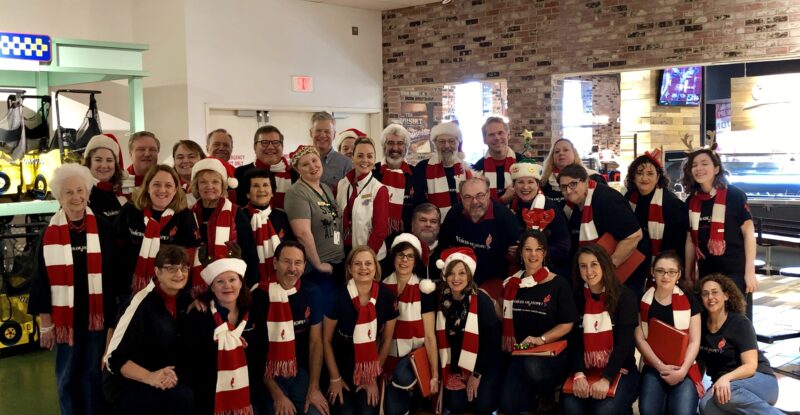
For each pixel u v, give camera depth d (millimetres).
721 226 4590
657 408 4023
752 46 6914
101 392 4008
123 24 8094
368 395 4215
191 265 4062
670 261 4109
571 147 5160
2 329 5672
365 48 9398
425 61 9203
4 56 5621
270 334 4012
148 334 3715
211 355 3816
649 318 4199
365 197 4688
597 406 4051
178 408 3691
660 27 7438
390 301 4312
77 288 4039
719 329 4148
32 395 4863
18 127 5770
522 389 4297
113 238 4152
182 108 7766
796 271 8820
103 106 7816
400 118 9727
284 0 8516
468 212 4711
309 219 4465
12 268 5844
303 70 8773
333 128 5656
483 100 13164
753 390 3967
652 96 11672
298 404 4137
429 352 4355
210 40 7867
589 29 7883
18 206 5664
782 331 5891
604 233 4602
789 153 10070
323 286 4469
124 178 4879
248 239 4203
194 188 4238
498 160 5512
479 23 8688
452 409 4410
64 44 5941
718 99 11664
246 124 8367
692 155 4672
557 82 8320
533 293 4312
